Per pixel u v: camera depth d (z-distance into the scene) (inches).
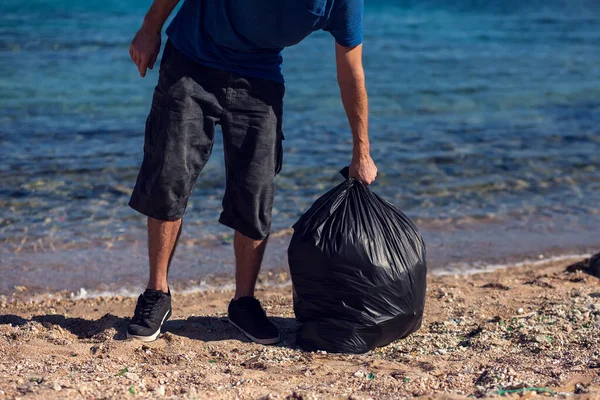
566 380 115.0
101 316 163.3
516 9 1099.9
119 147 321.7
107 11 785.6
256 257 145.4
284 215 248.7
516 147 355.3
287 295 182.7
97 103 405.1
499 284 187.3
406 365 128.2
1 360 126.2
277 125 140.1
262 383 116.6
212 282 195.2
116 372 121.1
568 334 141.6
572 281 191.6
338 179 290.8
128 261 206.2
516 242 235.8
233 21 129.6
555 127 401.7
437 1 1131.3
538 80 554.3
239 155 138.2
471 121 410.9
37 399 102.5
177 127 132.1
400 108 438.6
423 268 141.3
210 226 237.6
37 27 659.4
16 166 287.0
